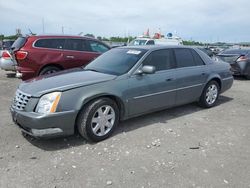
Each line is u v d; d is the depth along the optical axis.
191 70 6.29
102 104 4.63
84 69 5.68
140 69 5.27
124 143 4.65
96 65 5.77
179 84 5.99
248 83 11.45
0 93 8.18
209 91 6.86
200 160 4.11
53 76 5.07
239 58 12.27
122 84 4.97
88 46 9.93
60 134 4.38
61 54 9.26
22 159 4.03
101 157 4.14
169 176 3.65
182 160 4.09
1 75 11.89
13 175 3.60
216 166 3.94
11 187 3.35
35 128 4.21
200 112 6.56
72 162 3.97
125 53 5.76
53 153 4.24
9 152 4.23
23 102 4.41
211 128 5.48
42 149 4.37
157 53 5.72
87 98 4.46
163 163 3.99
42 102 4.27
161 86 5.61
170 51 6.01
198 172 3.76
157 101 5.62
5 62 10.79
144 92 5.31
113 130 4.91
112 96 4.87
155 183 3.48
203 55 6.81
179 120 5.90
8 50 10.92
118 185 3.43
